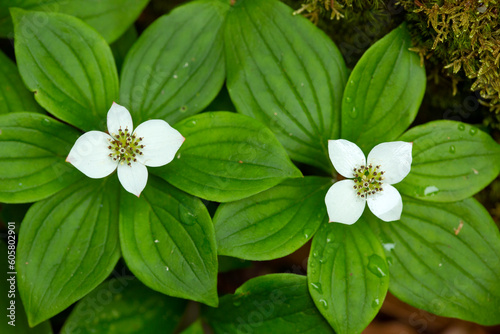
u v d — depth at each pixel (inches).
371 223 15.8
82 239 15.5
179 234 15.3
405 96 15.7
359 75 15.6
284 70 15.7
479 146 15.7
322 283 15.4
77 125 15.5
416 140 15.7
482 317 15.6
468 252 15.7
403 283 15.7
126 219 15.4
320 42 15.7
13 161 15.3
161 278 15.2
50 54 15.4
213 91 15.8
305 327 15.6
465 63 15.8
